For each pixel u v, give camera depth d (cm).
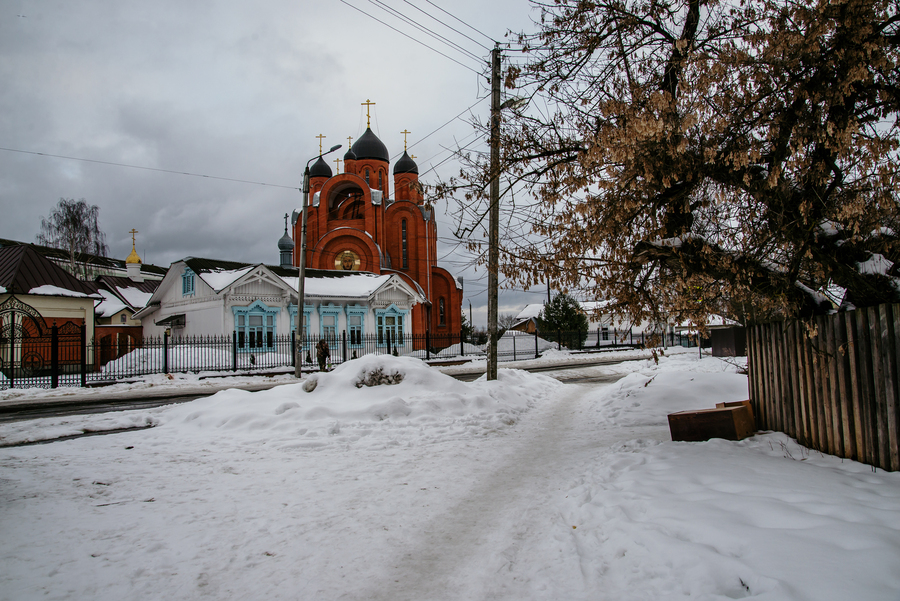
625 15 742
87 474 681
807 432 646
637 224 801
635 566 360
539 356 3897
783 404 714
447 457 785
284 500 575
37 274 2758
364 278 3834
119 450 830
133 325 4038
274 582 386
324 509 546
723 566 320
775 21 628
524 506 551
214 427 1002
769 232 646
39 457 780
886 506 393
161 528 488
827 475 498
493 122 912
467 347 3972
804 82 577
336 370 1278
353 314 3547
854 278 590
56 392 1898
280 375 2561
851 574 286
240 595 367
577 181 730
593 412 1220
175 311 3428
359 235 4334
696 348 3884
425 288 4825
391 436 927
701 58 612
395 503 567
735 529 366
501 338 4491
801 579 288
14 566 399
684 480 514
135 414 1163
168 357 2591
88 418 1170
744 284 657
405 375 1245
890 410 498
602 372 2558
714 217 752
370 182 5266
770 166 628
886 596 263
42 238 4506
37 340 2623
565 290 838
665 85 735
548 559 412
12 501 560
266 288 3130
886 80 600
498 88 1322
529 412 1267
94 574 391
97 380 2225
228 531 482
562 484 624
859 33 524
